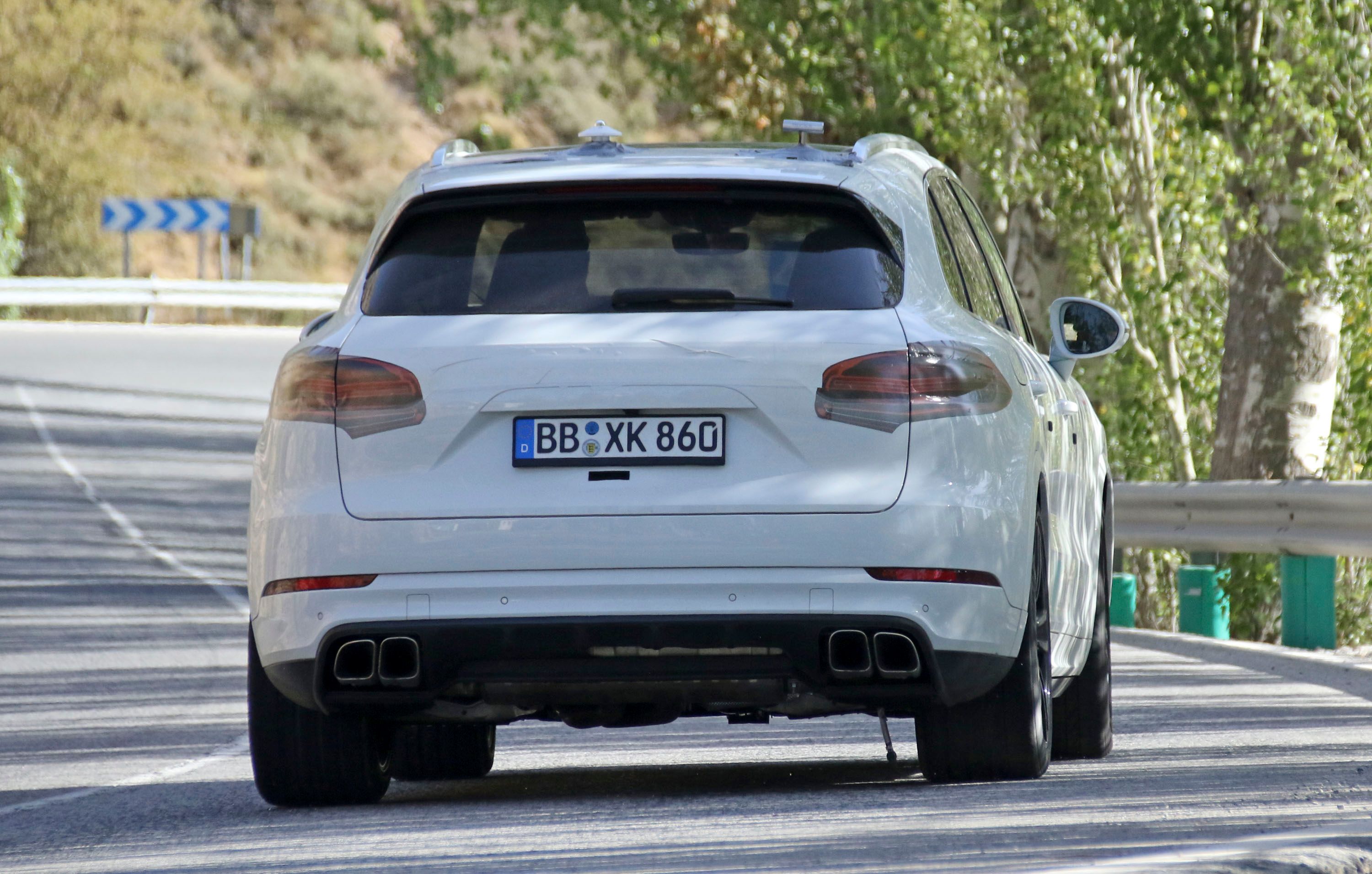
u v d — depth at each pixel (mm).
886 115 86750
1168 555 78312
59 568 67875
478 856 18109
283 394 21703
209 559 71312
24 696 40031
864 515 20469
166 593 61844
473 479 20703
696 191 21812
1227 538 50531
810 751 28203
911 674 20641
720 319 20922
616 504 20469
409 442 20844
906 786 22672
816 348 20750
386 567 20703
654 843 18516
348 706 21422
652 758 28000
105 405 115562
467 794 24156
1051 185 80125
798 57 92938
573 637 20500
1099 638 27109
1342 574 60125
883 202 22172
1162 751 26359
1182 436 80125
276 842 19719
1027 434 21953
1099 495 28719
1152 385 79375
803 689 21234
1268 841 17141
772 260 21422
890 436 20688
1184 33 66438
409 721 22266
